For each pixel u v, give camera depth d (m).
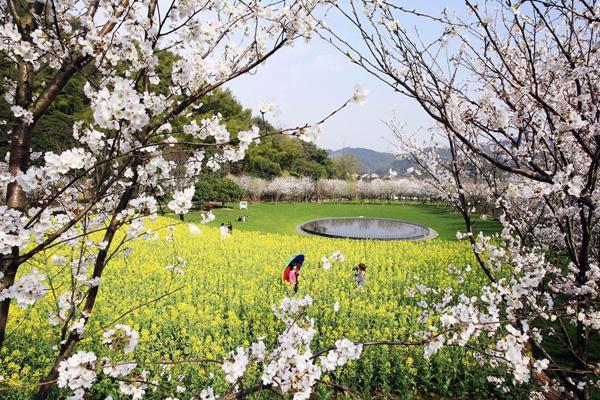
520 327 3.43
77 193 2.75
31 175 1.93
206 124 2.54
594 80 3.33
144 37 2.35
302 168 55.34
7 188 2.13
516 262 4.31
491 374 6.35
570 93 3.72
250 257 14.90
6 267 1.99
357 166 68.50
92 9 2.29
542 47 3.76
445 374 6.67
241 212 33.78
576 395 3.69
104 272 11.45
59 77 2.16
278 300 9.88
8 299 2.12
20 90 2.11
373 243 19.75
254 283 11.16
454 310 2.51
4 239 1.88
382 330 8.11
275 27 2.54
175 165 2.86
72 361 2.05
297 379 2.24
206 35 2.50
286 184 47.94
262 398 5.20
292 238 20.78
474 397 6.43
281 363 2.31
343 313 8.72
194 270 12.37
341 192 52.69
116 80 1.84
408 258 15.78
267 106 2.20
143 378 2.58
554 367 3.45
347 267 14.11
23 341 6.56
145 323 7.79
